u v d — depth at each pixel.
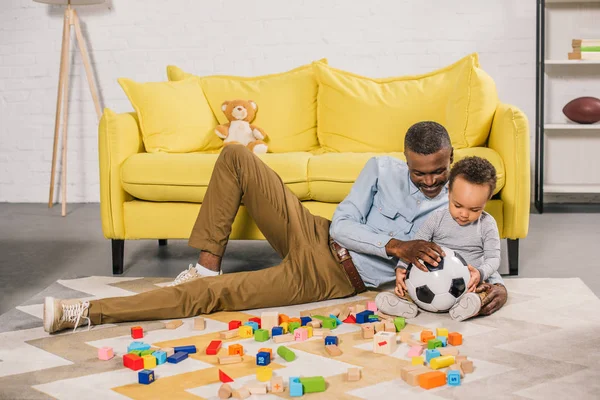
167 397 1.58
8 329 2.11
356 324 2.14
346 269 2.40
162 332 2.07
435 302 2.12
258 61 4.64
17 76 4.88
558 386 1.61
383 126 3.25
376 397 1.56
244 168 2.38
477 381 1.64
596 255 3.12
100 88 4.80
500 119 2.79
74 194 4.93
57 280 2.79
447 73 3.31
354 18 4.54
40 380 1.69
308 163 2.85
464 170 2.12
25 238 3.69
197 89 3.47
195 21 4.67
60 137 4.89
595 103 4.20
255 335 1.98
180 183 2.82
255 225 2.80
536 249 3.27
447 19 4.47
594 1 4.35
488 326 2.08
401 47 4.52
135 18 4.71
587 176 4.46
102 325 2.14
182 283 2.24
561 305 2.30
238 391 1.56
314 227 2.42
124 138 2.96
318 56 4.59
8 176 4.96
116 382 1.67
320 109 3.41
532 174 4.59
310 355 1.85
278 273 2.31
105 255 3.29
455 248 2.29
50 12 4.79
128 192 2.91
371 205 2.45
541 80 4.23
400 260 2.27
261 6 4.60
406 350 1.88
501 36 4.45
